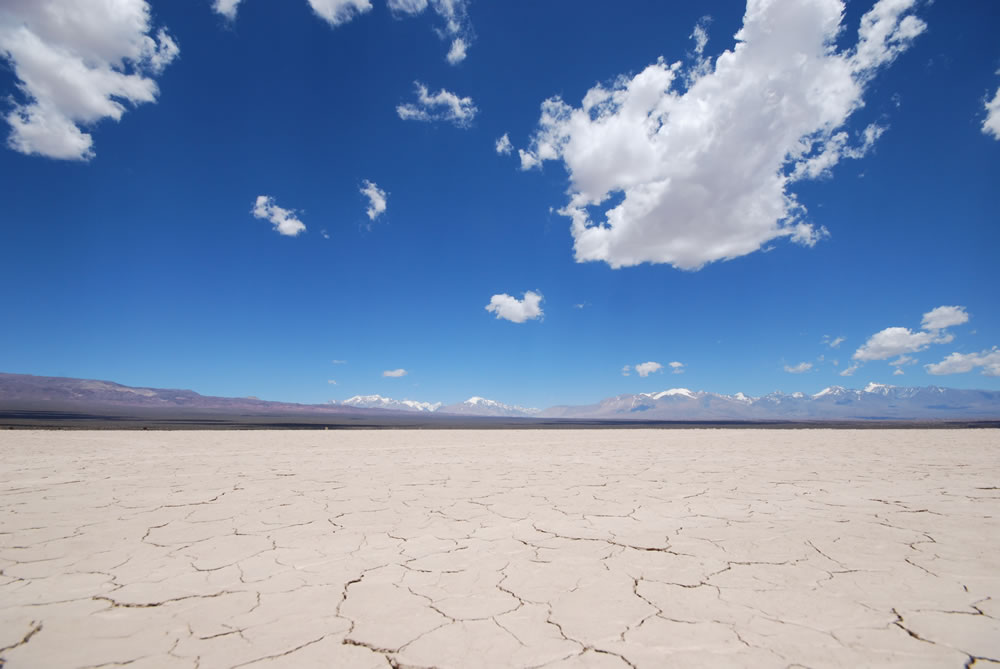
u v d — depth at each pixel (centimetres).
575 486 593
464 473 712
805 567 296
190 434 1634
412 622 225
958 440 1493
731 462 859
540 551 333
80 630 218
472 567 301
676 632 213
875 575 282
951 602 242
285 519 422
